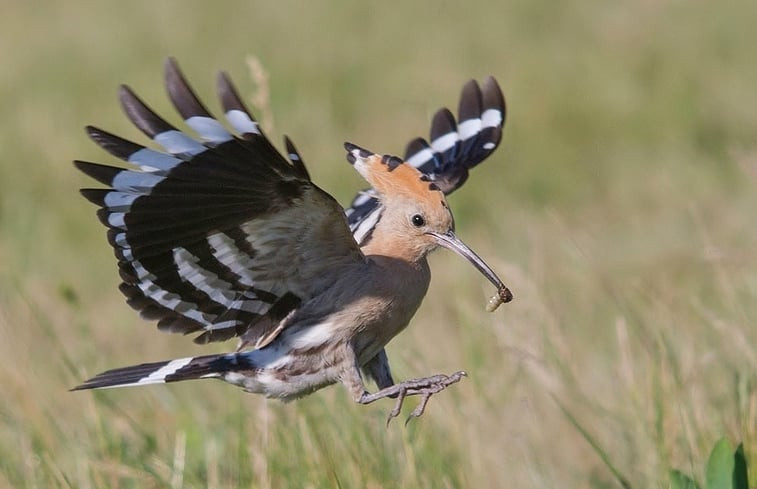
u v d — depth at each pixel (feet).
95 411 33.32
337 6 81.30
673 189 56.54
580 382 35.32
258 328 29.40
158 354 41.11
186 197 26.37
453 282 44.75
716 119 64.18
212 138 25.48
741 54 69.92
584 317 40.22
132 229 26.53
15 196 60.18
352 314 29.63
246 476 31.65
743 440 31.27
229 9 82.48
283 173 26.17
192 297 28.27
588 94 66.44
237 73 72.79
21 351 37.55
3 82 72.33
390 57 72.84
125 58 74.95
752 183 52.47
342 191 57.16
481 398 34.09
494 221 55.62
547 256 46.34
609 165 61.11
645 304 39.42
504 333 35.78
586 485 32.42
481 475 31.68
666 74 67.92
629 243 48.85
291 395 30.07
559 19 76.38
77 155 62.80
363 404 32.55
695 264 44.39
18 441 34.04
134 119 25.49
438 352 38.60
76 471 32.60
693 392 32.96
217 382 38.09
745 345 34.01
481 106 35.22
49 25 81.15
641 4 76.07
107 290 49.65
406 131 62.49
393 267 30.14
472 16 78.28
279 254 28.30
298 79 70.33
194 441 34.04
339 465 31.65
